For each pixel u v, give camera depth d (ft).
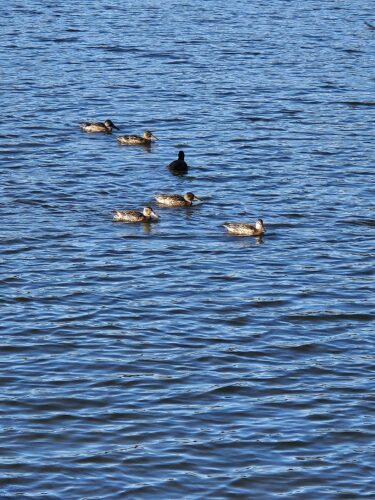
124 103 229.66
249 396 113.19
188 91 240.32
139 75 254.06
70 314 130.62
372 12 353.51
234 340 125.18
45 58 268.41
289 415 109.70
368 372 118.73
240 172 186.60
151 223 161.99
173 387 114.32
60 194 173.37
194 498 96.58
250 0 369.09
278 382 116.06
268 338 126.00
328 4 366.63
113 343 123.54
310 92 242.58
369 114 226.58
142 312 131.64
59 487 97.35
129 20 323.16
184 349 122.62
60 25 311.27
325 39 305.12
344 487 98.53
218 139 205.77
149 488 97.55
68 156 193.06
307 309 133.80
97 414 108.88
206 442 104.47
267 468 100.94
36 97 231.50
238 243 155.02
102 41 290.56
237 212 167.53
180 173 185.37
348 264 148.36
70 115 219.61
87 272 143.23
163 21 323.37
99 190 175.83
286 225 162.50
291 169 188.85
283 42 298.15
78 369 117.60
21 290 137.08
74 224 160.76
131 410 109.70
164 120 217.97
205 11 343.67
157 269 144.77
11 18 319.47
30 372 116.67
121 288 138.41
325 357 122.01
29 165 187.21
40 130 208.13
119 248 152.05
